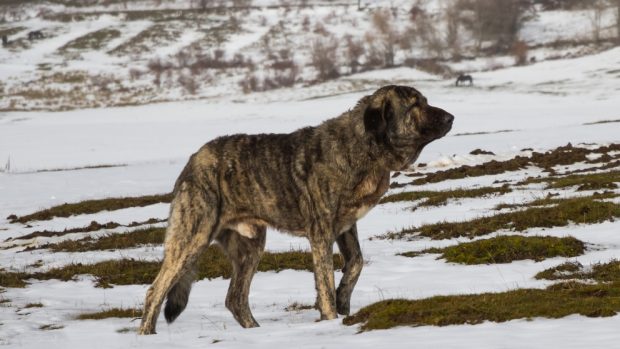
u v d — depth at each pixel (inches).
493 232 742.5
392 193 1127.6
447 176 1254.3
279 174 375.6
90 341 382.6
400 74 4197.8
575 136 1829.5
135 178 1622.8
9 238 995.3
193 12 6107.3
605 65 3875.5
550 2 5467.5
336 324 346.9
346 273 388.8
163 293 376.5
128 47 5255.9
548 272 510.3
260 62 4722.0
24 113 3558.1
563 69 3939.5
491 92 3577.8
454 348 260.4
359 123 367.2
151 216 1117.1
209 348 317.4
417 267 608.1
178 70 4591.5
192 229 376.2
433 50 4724.4
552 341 260.5
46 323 470.3
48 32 5625.0
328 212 369.7
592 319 298.4
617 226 706.8
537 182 1079.0
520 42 4416.8
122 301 558.3
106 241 891.4
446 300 360.2
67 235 964.0
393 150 367.9
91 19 5959.6
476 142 1852.9
